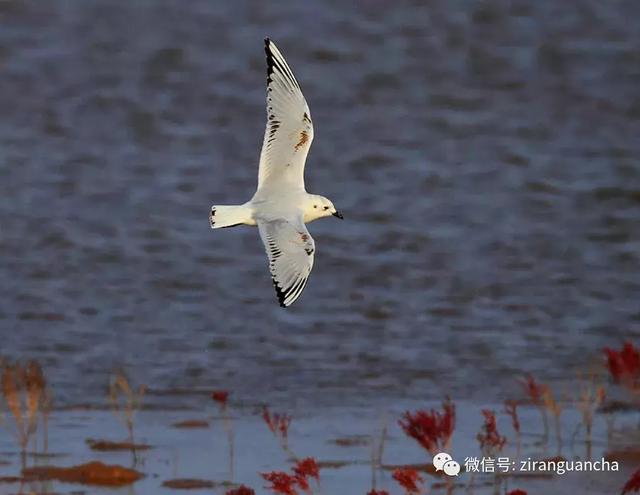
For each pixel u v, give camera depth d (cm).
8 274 3039
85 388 2303
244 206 1534
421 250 3331
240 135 4303
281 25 5369
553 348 2619
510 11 5591
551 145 4325
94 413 2150
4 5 5356
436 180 3928
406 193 3809
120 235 3362
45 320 2733
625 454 1956
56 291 2939
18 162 3938
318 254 3278
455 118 4559
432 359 2525
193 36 5212
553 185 3900
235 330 2691
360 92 4800
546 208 3719
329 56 5122
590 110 4719
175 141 4231
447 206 3703
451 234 3469
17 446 1961
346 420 2138
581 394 2275
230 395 2280
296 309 2859
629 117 4659
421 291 3022
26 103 4516
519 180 3941
